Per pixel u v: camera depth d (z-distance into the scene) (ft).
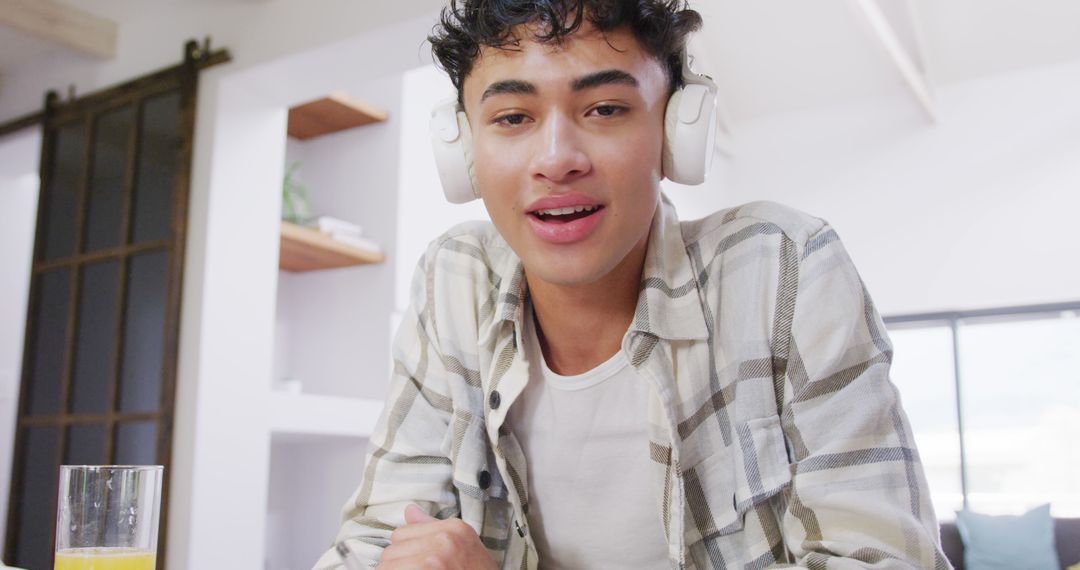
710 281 3.07
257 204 10.09
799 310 2.82
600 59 2.61
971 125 23.34
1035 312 22.59
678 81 2.93
